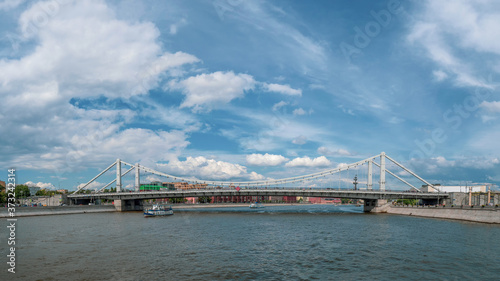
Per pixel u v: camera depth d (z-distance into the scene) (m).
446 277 39.94
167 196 176.25
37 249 55.59
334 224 100.50
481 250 55.72
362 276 40.25
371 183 185.25
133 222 105.75
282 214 153.88
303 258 49.50
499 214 97.94
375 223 103.75
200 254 51.84
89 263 45.69
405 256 51.00
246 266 44.50
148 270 42.19
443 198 171.12
